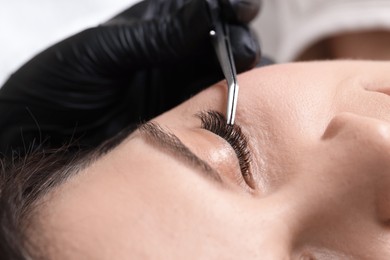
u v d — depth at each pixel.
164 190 0.26
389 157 0.26
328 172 0.27
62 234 0.26
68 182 0.28
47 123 0.38
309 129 0.28
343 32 0.49
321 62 0.32
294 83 0.29
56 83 0.37
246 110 0.29
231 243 0.26
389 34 0.48
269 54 0.59
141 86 0.39
